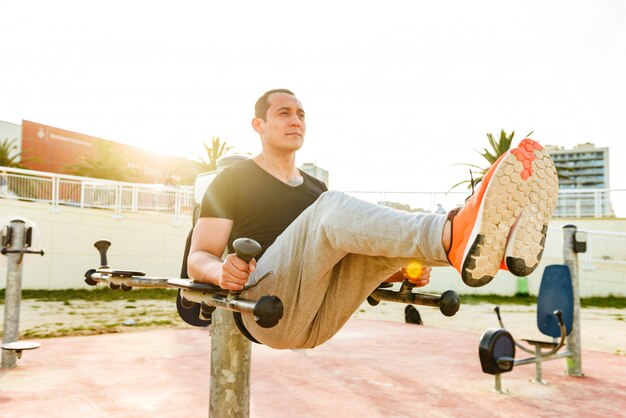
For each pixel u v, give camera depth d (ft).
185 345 21.79
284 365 18.11
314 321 5.62
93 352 20.03
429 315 35.22
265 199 6.25
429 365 18.34
